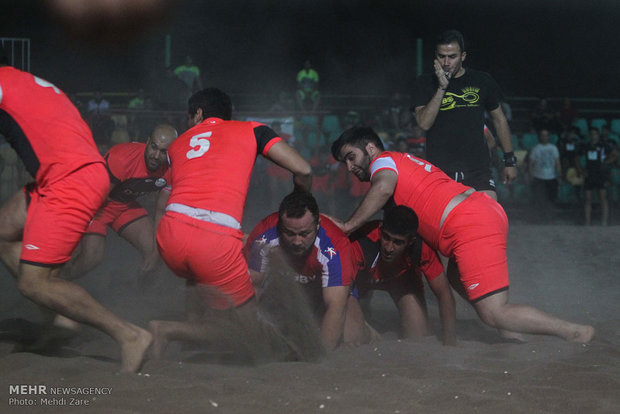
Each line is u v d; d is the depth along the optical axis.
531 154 17.66
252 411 3.41
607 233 13.80
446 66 6.59
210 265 4.43
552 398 3.67
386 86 30.52
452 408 3.51
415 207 5.22
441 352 4.71
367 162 5.59
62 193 4.18
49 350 4.85
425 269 5.30
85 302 4.14
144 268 6.77
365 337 5.28
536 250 11.39
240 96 27.06
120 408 3.44
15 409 3.39
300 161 4.77
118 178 6.22
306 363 4.33
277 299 4.96
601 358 4.47
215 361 4.68
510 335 5.56
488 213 5.11
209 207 4.43
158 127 6.13
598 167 16.84
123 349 4.11
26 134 4.23
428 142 6.88
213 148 4.68
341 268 4.79
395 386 3.83
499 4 29.98
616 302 7.27
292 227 4.45
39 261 4.13
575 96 30.47
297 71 30.44
